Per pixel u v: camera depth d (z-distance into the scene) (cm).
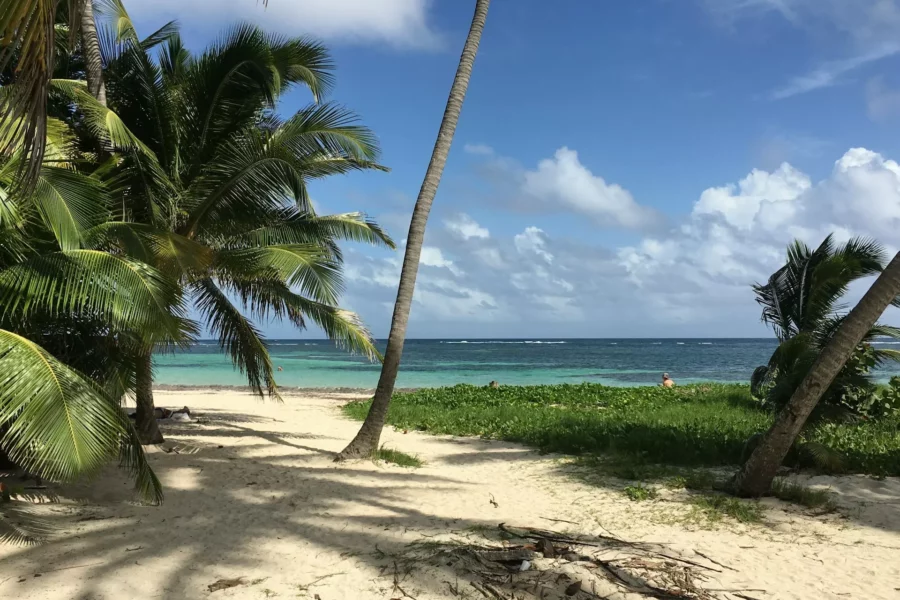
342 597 437
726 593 441
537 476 873
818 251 945
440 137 959
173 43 1139
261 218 999
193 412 1578
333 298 935
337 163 1079
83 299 530
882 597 437
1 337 490
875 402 1189
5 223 546
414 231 974
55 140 614
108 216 654
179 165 989
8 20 327
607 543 551
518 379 3653
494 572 475
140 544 541
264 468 879
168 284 594
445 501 722
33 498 655
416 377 3841
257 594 442
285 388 2673
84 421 477
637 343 13525
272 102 1023
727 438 1050
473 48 962
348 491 759
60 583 453
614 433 1148
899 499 689
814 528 597
